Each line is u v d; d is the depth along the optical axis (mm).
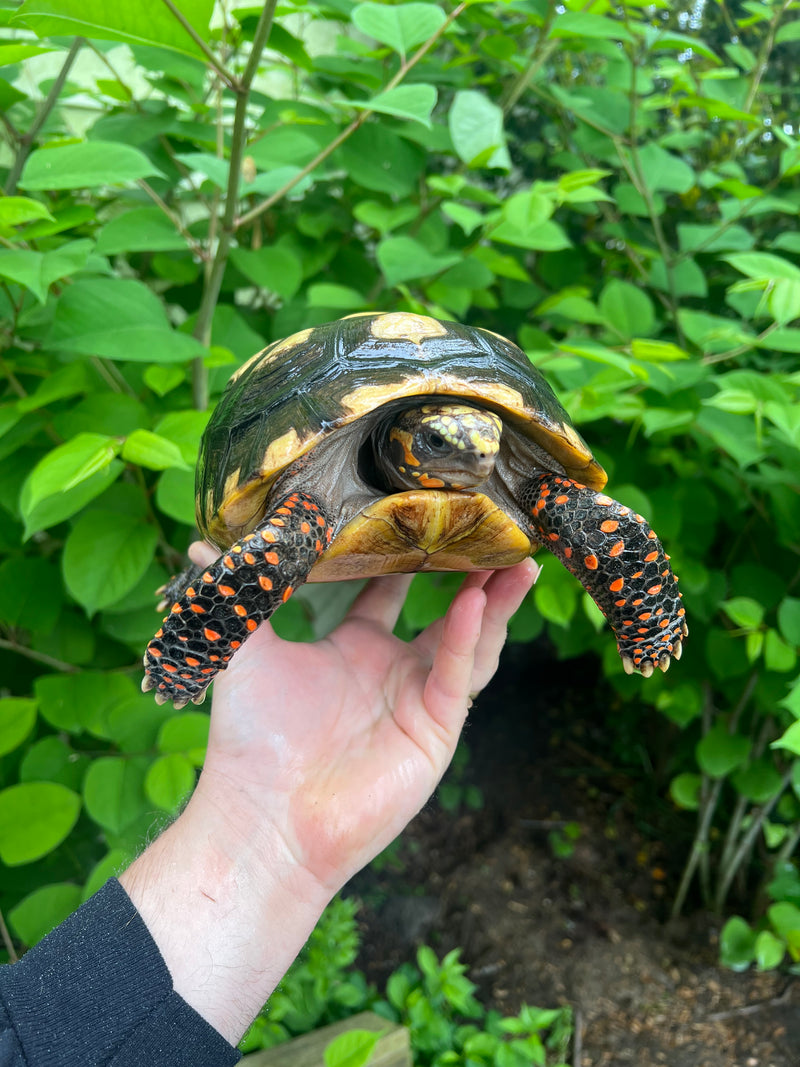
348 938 478
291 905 252
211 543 315
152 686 253
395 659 324
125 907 229
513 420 291
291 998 449
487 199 467
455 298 470
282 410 278
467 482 280
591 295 619
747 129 588
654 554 279
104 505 381
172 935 233
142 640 419
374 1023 449
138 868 253
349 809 265
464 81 528
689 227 499
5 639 464
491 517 274
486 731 737
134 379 415
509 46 500
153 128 458
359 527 272
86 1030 202
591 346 395
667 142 537
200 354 329
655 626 286
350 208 561
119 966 216
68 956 215
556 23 424
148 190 395
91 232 469
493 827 650
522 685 798
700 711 557
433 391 276
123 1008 208
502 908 584
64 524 464
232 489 272
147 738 392
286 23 646
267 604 246
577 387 412
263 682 289
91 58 607
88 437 290
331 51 673
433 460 274
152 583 411
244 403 299
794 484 410
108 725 396
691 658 530
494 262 458
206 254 386
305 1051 421
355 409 268
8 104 402
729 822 632
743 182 514
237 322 432
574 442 295
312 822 261
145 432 289
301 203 549
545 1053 484
